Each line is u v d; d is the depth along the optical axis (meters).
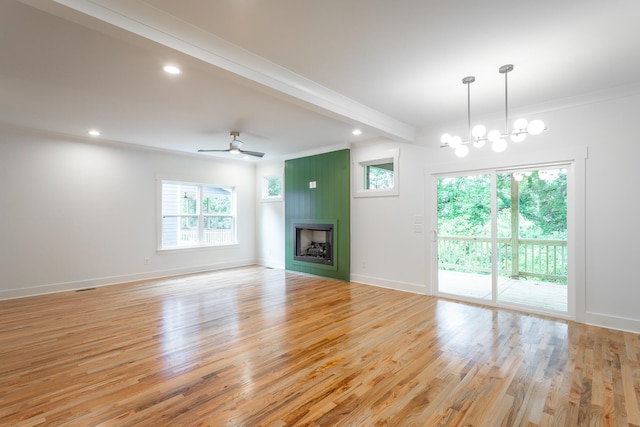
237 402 2.15
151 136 5.35
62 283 5.28
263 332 3.40
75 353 2.90
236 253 7.73
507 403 2.13
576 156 3.69
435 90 3.46
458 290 4.74
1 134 4.79
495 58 2.75
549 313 3.94
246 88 3.30
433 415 2.01
